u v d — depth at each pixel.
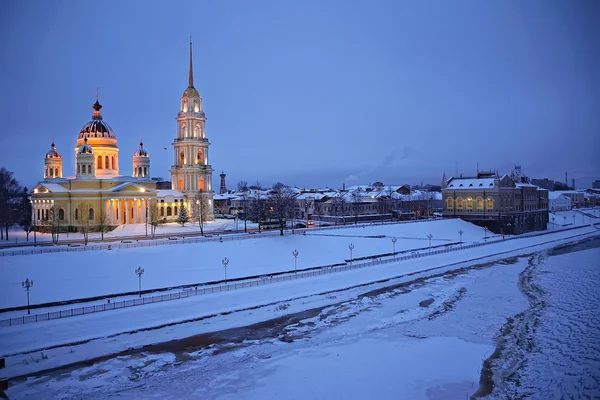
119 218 142.38
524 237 175.75
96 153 152.12
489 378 54.97
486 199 188.75
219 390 52.75
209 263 105.50
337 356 61.62
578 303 83.19
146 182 156.88
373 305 84.56
